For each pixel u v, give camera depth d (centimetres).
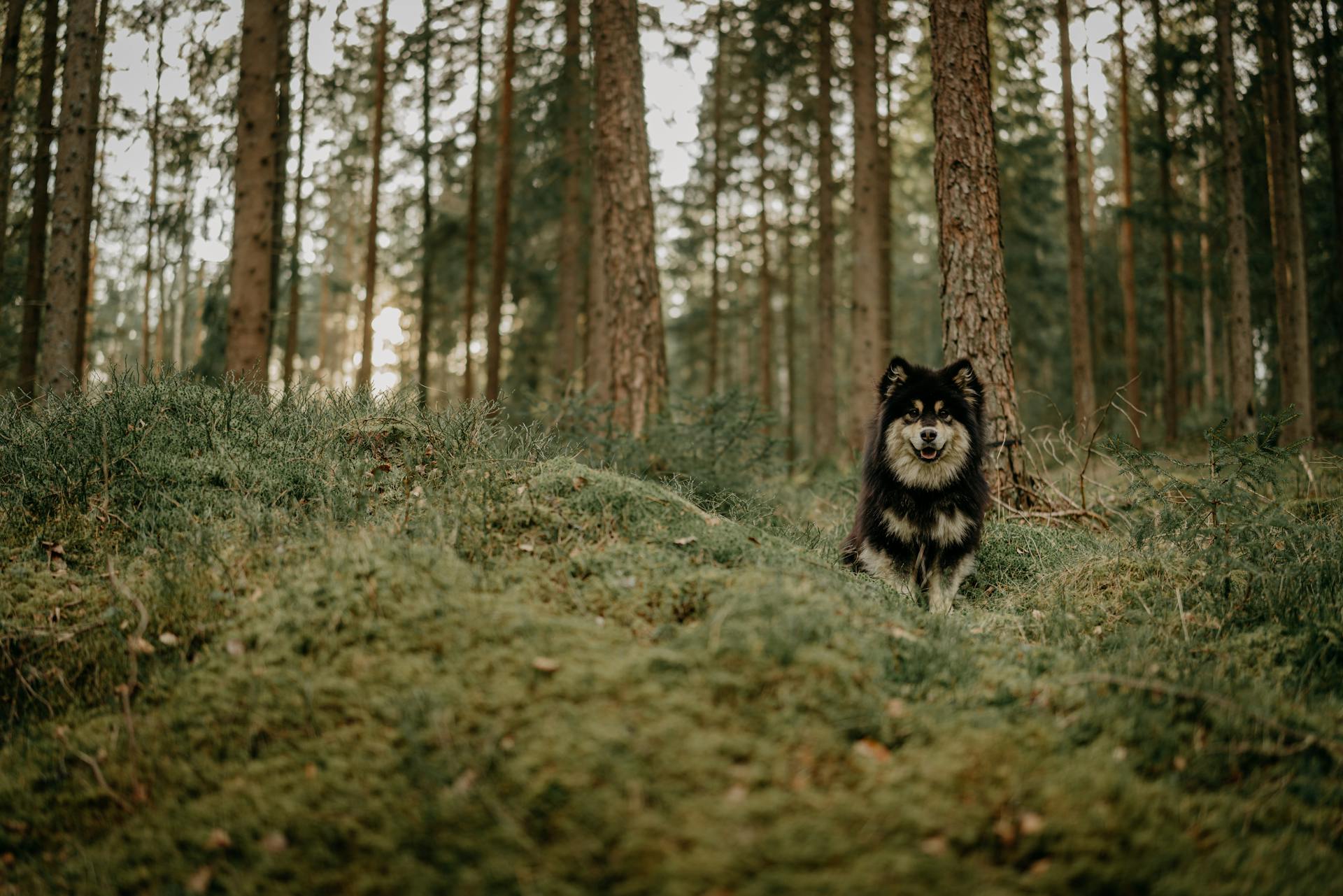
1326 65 1598
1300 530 454
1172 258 1897
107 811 263
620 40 936
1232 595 424
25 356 1211
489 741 241
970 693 294
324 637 304
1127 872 207
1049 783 233
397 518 405
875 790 225
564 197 1809
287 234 1602
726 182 2230
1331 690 335
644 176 922
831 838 206
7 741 306
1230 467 464
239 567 367
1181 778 256
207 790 259
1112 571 482
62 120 1006
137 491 455
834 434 1783
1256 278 1839
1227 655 358
